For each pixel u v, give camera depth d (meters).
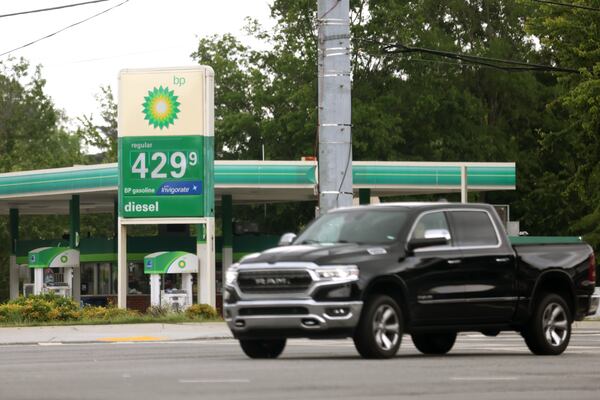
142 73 61.72
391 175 74.94
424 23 113.19
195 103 61.34
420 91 109.69
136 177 61.78
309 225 29.14
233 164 72.00
